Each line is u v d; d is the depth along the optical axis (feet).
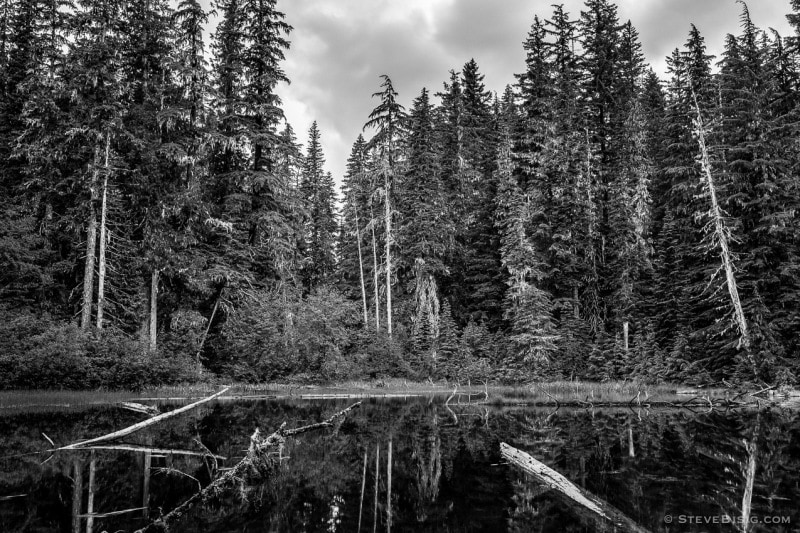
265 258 87.92
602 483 25.18
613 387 76.84
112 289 72.84
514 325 90.63
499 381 88.07
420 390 81.82
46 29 82.02
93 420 43.16
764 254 72.02
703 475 26.63
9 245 64.28
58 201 74.08
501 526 19.33
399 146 106.73
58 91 64.39
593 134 103.96
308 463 30.19
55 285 72.43
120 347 64.08
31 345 58.23
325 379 82.48
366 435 40.29
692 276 84.43
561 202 96.22
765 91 75.15
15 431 37.37
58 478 24.76
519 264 89.56
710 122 78.02
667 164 101.71
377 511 21.22
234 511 20.94
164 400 59.77
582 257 101.55
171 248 69.41
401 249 112.06
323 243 159.22
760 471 27.30
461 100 129.59
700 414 53.06
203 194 75.92
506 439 38.29
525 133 103.55
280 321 79.87
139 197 70.13
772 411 54.90
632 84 119.75
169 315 76.74
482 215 115.75
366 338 92.94
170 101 74.28
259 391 73.67
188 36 74.90
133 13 72.18
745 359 68.54
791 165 74.79
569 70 106.32
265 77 82.07
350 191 150.00
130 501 21.59
